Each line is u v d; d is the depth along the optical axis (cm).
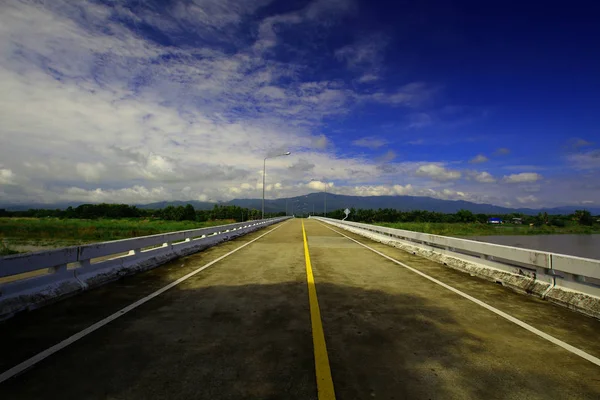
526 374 323
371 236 2069
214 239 1627
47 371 316
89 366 327
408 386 297
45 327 436
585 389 296
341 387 293
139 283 717
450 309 538
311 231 2897
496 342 403
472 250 868
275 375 313
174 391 283
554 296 581
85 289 633
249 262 1036
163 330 430
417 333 430
